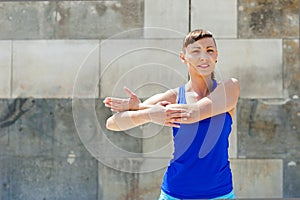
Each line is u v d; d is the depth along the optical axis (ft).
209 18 22.76
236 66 22.72
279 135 22.67
